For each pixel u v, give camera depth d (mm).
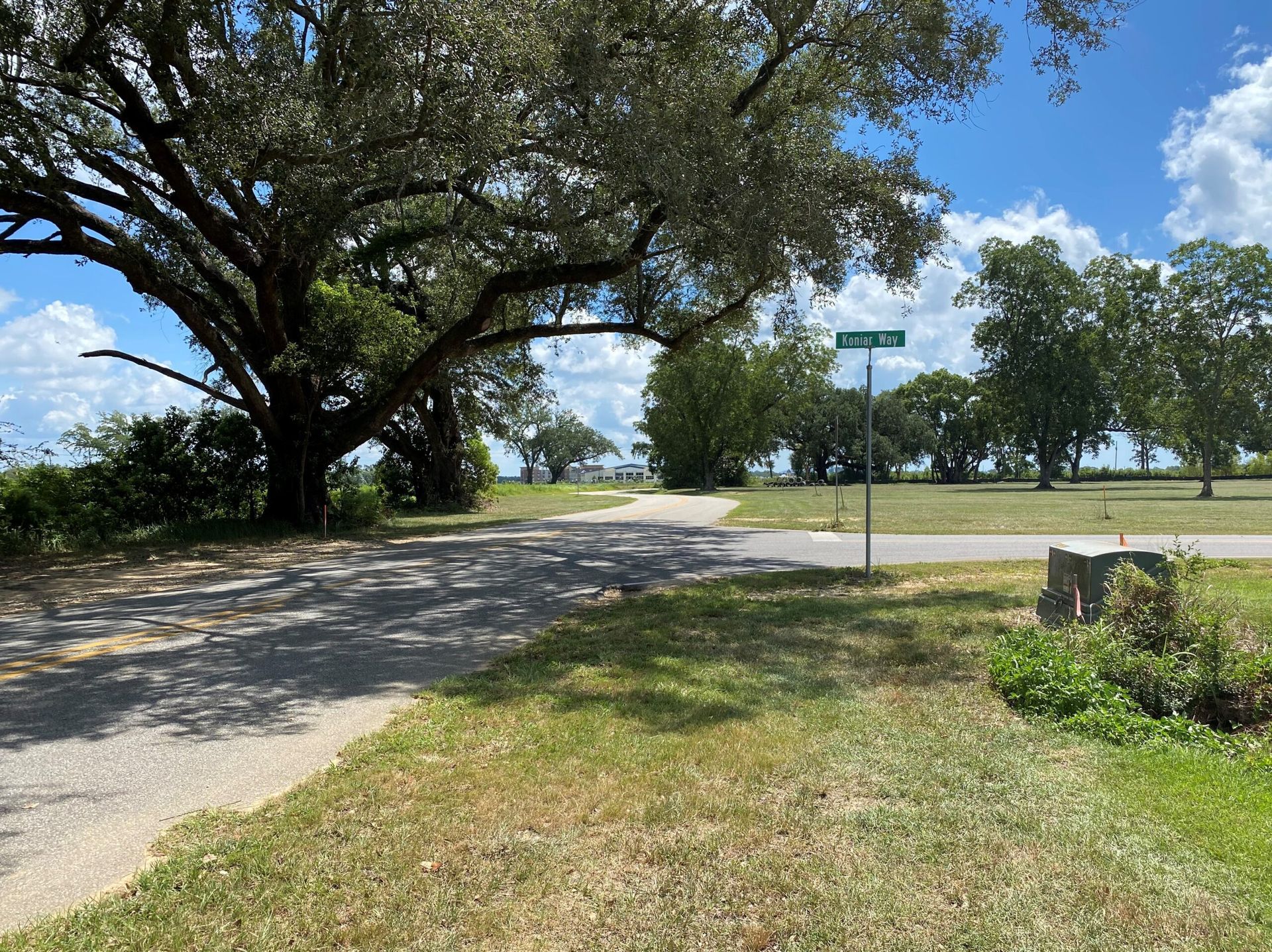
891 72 14828
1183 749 4410
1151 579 6152
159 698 5777
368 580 12305
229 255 18750
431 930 2750
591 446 139500
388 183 16156
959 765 4180
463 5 11016
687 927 2750
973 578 11383
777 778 4008
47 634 8250
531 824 3537
